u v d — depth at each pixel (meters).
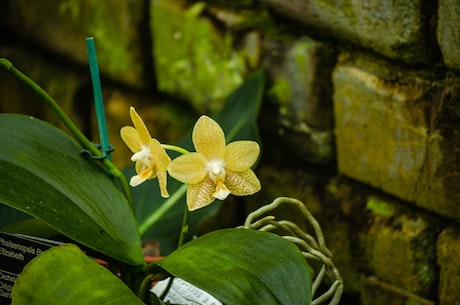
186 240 1.19
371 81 1.16
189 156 0.94
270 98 1.27
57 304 0.90
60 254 0.92
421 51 1.10
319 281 0.99
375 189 1.20
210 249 0.93
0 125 1.01
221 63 1.31
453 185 1.11
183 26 1.34
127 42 1.42
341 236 1.24
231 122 1.26
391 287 1.20
